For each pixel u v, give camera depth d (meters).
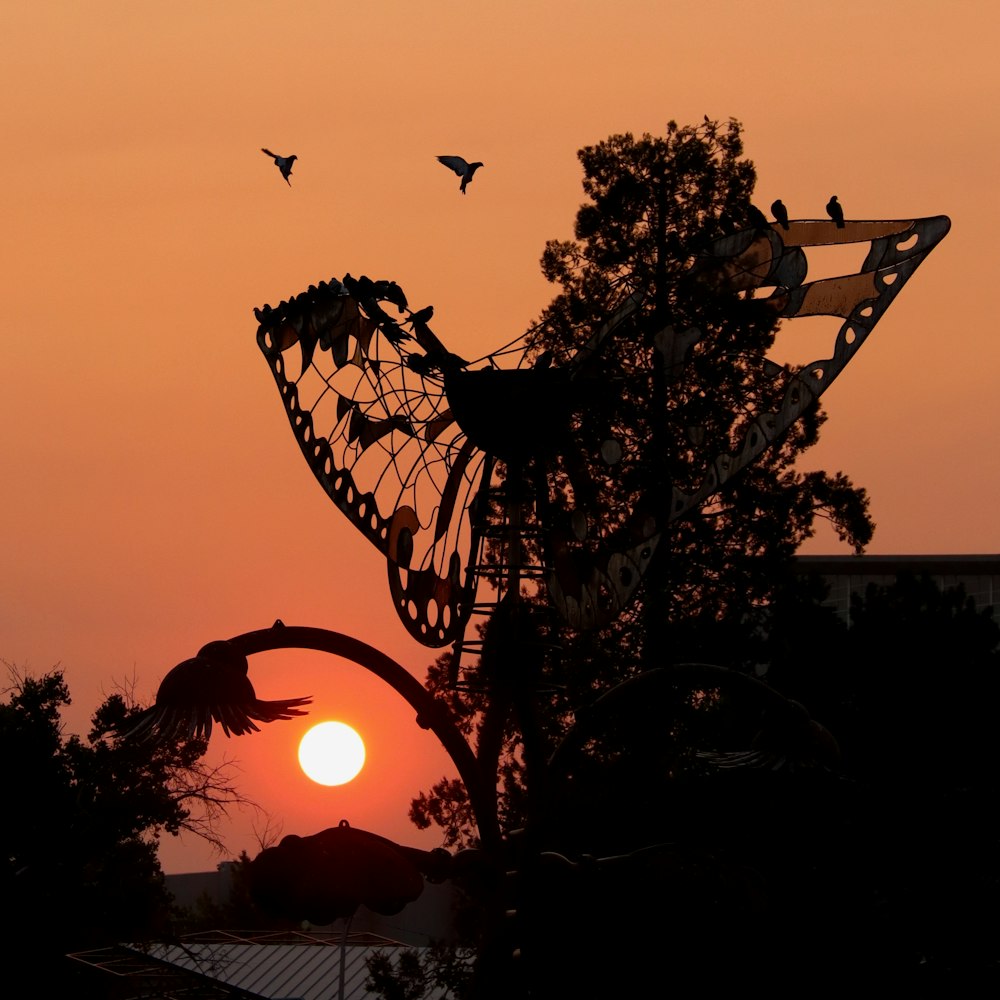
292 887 32.97
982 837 82.25
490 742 35.62
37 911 133.00
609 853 88.50
